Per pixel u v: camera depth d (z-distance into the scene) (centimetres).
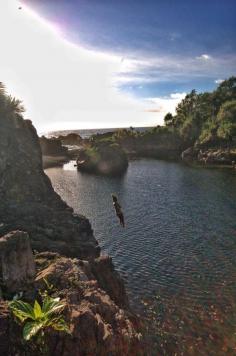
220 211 5722
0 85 3697
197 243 4184
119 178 9462
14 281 1636
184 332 2445
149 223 5044
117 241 4275
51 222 2788
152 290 3030
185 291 3012
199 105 19600
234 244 4153
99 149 11194
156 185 8262
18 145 3488
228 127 14262
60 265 1803
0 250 1677
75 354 1341
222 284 3142
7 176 3209
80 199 6775
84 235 2759
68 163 13038
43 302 1434
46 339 1327
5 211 2789
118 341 1474
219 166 11638
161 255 3812
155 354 2195
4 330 1316
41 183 3419
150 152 17750
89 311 1478
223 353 2241
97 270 2275
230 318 2617
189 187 7906
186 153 14775
